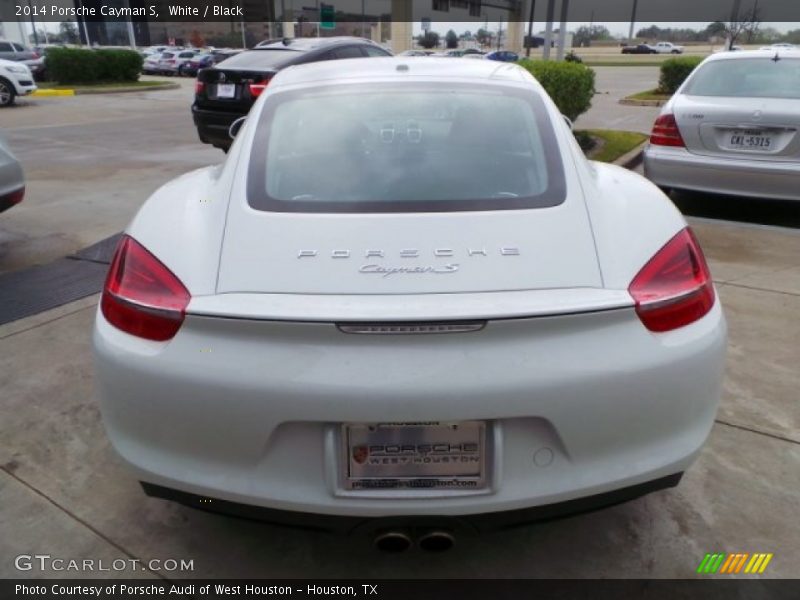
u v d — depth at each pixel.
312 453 1.70
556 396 1.65
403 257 1.79
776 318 3.77
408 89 2.51
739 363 3.27
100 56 25.38
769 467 2.52
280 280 1.74
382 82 2.56
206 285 1.76
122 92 22.98
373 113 2.38
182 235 1.94
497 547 2.18
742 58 5.74
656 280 1.80
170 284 1.78
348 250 1.81
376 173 2.11
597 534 2.23
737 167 5.32
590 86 9.88
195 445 1.74
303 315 1.62
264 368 1.64
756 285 4.26
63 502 2.39
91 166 8.41
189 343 1.70
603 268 1.79
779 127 5.14
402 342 1.62
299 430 1.68
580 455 1.72
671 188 5.77
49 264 4.79
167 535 2.25
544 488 1.72
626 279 1.78
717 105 5.39
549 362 1.65
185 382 1.69
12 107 16.80
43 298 4.18
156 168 8.29
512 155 2.19
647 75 30.28
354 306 1.65
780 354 3.36
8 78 16.75
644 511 2.32
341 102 2.45
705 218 5.89
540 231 1.88
